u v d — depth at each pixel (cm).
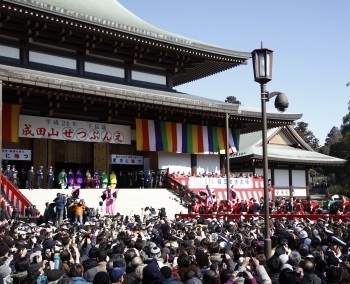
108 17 4584
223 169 5362
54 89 3712
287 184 6581
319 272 1020
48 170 4225
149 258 1141
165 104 4375
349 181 7944
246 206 3956
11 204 3122
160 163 4916
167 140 4853
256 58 1492
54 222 2923
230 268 977
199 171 5200
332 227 1945
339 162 6806
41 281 976
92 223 2439
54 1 4378
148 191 4369
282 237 1447
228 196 4431
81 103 4278
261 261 1086
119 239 1465
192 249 1189
